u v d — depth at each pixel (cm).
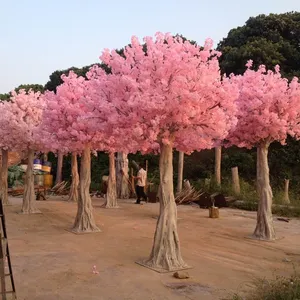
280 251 845
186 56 654
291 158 2202
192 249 838
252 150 2420
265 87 955
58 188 2211
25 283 586
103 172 2600
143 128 670
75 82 1026
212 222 1234
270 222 975
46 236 961
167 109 647
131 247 843
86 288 569
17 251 789
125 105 658
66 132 996
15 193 2127
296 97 928
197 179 2308
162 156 714
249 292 553
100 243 883
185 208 1622
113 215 1348
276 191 1772
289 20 2795
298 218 1396
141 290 564
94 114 728
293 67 2583
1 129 1373
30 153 1384
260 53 2444
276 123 921
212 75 667
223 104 691
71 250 807
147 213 1421
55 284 585
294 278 566
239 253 816
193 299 530
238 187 1806
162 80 637
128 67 682
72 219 1246
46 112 1023
